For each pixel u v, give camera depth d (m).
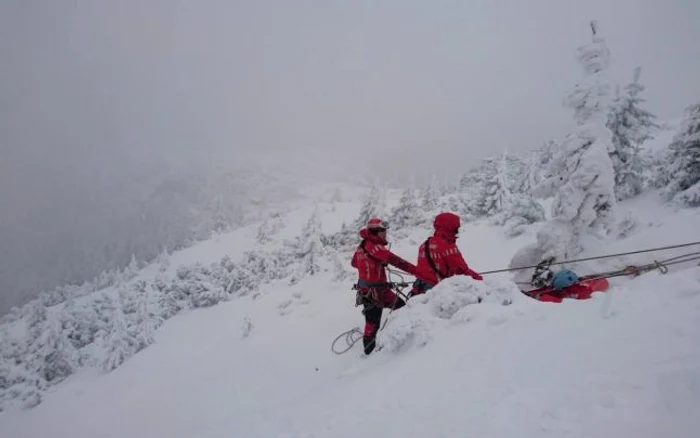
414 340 4.39
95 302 19.39
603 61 8.95
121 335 14.95
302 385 6.35
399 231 24.47
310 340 8.46
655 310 3.17
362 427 2.86
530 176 25.53
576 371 2.55
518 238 17.53
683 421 1.76
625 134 15.30
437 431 2.42
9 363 17.33
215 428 5.08
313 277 20.42
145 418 8.38
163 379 10.81
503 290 4.79
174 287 20.67
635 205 14.20
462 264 5.46
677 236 8.07
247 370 8.09
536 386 2.53
